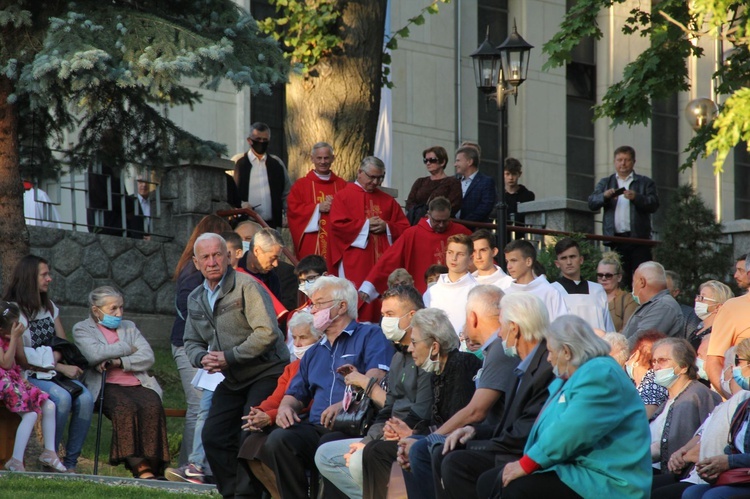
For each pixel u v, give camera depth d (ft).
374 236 87.97
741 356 52.29
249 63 82.48
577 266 74.02
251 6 129.18
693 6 83.05
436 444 51.39
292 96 108.27
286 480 57.93
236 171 101.65
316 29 105.60
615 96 104.17
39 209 100.22
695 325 71.97
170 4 84.79
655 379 56.18
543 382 48.98
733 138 70.74
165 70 76.69
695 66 166.09
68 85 79.82
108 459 76.95
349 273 87.40
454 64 149.59
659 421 56.29
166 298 104.73
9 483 61.36
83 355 71.05
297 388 60.08
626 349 59.88
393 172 142.61
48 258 98.53
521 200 114.93
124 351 71.31
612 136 161.89
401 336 55.42
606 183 105.91
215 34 83.30
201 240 62.13
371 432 56.03
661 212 165.68
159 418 71.26
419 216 90.74
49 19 77.97
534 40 156.46
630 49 163.32
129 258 102.89
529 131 155.63
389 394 56.39
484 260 70.69
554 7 158.92
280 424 58.75
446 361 53.72
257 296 61.93
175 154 89.76
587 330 46.14
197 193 105.09
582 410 45.03
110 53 77.87
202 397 69.05
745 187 173.37
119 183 104.27
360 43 106.83
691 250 117.08
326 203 91.50
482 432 51.42
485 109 153.28
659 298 70.28
